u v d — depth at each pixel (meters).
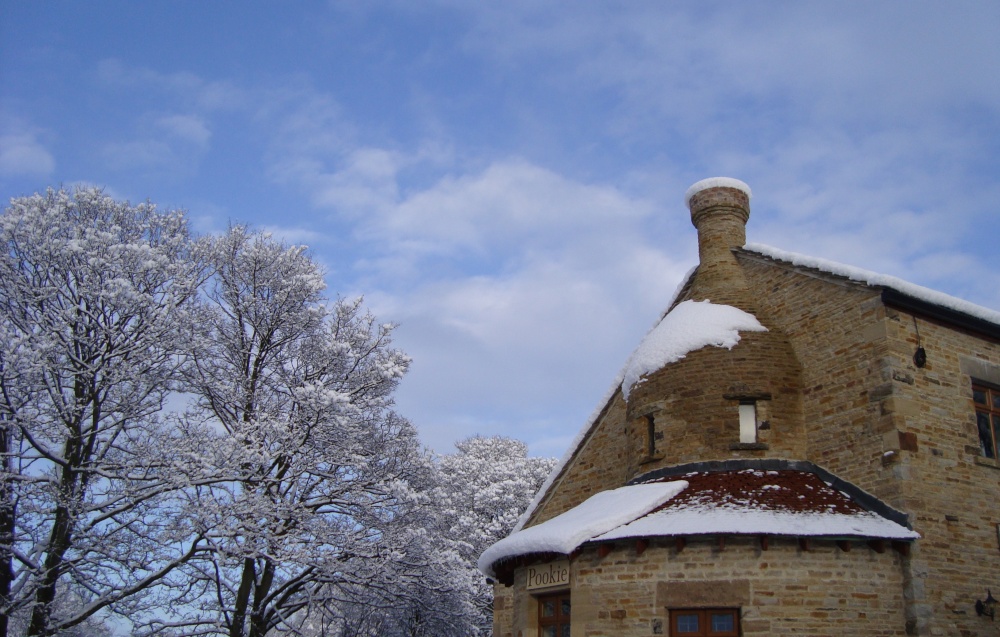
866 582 12.77
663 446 16.09
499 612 19.33
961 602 13.34
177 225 20.91
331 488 19.64
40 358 16.38
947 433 14.62
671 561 12.87
